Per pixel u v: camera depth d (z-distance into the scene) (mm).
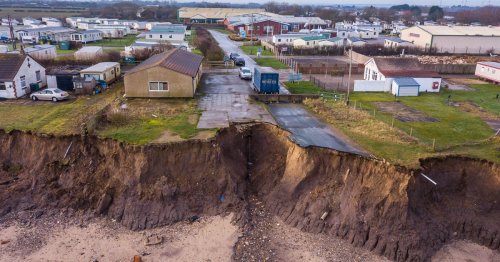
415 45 97625
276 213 28672
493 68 60156
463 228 26516
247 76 54781
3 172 31734
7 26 119625
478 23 196250
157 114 36594
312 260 24359
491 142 31812
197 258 24516
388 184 26297
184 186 29156
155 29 109250
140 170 28953
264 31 135000
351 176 27922
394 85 51094
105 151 30734
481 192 27391
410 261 24312
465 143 31562
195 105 40281
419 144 30938
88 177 30016
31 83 47969
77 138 31797
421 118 40156
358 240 25484
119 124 33625
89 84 46781
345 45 92250
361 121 37031
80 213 28500
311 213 27500
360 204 26547
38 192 29906
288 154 31125
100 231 26859
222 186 29469
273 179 30984
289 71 65312
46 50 72938
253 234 26609
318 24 149500
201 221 27797
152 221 27516
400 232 25141
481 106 45750
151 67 42469
